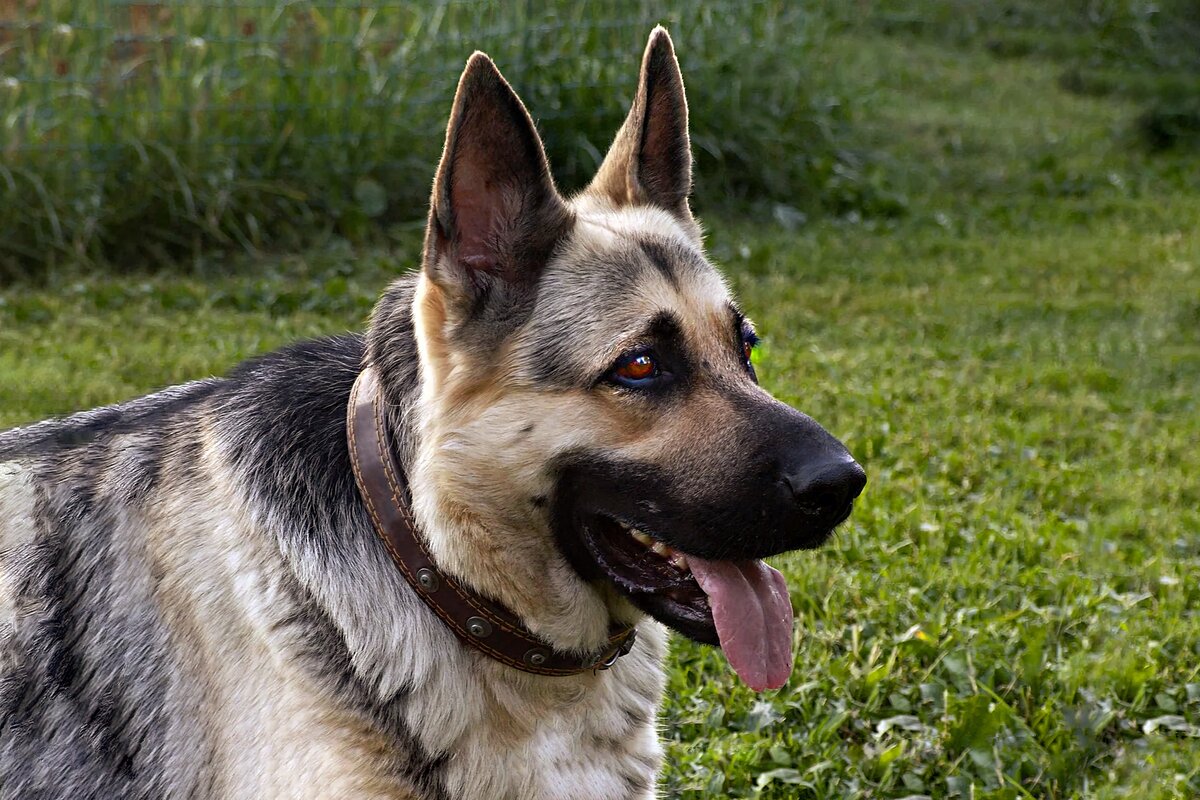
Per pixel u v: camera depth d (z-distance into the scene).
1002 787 3.71
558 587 2.91
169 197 8.66
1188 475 6.20
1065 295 9.09
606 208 3.30
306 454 2.95
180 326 7.50
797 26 11.99
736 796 3.74
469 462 2.79
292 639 2.75
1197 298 8.94
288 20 9.58
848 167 11.41
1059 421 6.84
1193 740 4.02
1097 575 5.05
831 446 2.79
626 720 3.10
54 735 2.94
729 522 2.78
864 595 4.74
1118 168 12.55
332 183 9.27
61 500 3.08
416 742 2.78
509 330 2.82
